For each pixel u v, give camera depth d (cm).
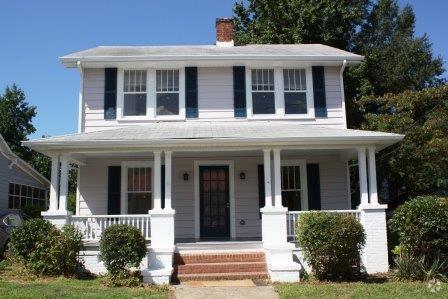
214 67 1591
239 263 1220
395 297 912
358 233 1132
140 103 1564
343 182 1571
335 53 1622
